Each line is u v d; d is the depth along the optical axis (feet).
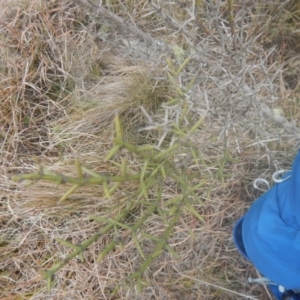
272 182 4.81
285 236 3.27
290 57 5.34
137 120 5.29
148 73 5.10
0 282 5.29
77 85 5.51
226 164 4.87
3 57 5.50
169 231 2.82
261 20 5.23
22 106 5.52
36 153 5.50
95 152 5.18
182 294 4.98
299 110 5.02
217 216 4.90
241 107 4.00
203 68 4.14
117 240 2.53
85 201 5.09
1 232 5.32
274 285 4.66
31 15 5.43
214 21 4.00
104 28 5.25
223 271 4.96
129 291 4.97
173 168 2.75
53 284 5.16
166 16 3.76
